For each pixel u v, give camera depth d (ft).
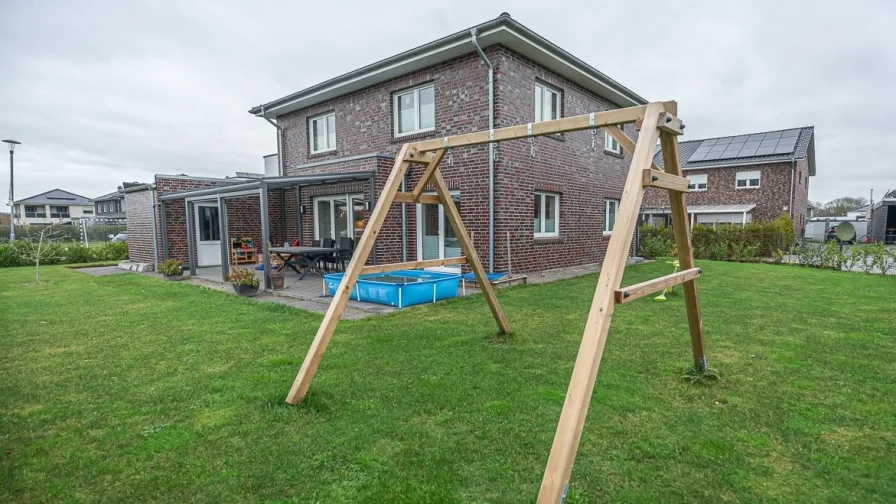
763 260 48.06
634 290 7.57
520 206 29.60
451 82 29.35
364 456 8.00
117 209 147.84
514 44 27.25
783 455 8.05
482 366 12.67
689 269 10.71
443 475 7.42
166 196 35.01
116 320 18.61
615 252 7.28
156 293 25.45
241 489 7.09
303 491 7.04
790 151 69.72
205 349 14.48
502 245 28.22
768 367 12.51
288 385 11.27
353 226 35.73
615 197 41.68
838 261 38.24
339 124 37.04
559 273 32.63
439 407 9.99
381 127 33.78
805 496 6.90
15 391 11.05
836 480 7.32
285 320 18.51
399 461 7.85
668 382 11.41
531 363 12.90
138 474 7.53
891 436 8.71
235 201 41.65
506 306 20.93
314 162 35.50
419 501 6.77
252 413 9.74
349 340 15.38
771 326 17.12
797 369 12.36
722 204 74.84
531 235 30.78
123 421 9.43
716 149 78.89
